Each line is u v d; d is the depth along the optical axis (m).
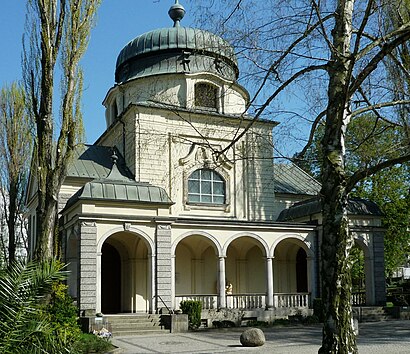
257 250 34.38
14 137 38.00
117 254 31.16
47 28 20.47
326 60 10.88
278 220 35.72
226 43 12.25
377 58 9.84
